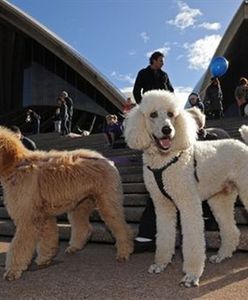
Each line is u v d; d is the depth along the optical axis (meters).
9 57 11.29
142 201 1.90
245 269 1.21
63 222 1.87
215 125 3.42
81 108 11.13
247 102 3.70
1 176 1.31
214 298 1.01
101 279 1.20
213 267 1.24
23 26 10.52
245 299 0.99
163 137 1.14
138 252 1.45
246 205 1.28
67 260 1.43
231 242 1.34
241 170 1.27
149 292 1.07
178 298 1.02
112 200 1.38
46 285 1.17
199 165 1.20
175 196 1.16
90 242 1.69
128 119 1.26
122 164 2.66
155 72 1.80
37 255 1.41
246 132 1.34
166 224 1.24
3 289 1.15
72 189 1.32
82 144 4.15
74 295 1.08
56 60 11.30
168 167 1.16
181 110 1.18
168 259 1.23
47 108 11.32
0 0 10.13
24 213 1.26
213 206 1.37
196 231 1.12
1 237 1.94
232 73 10.89
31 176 1.29
